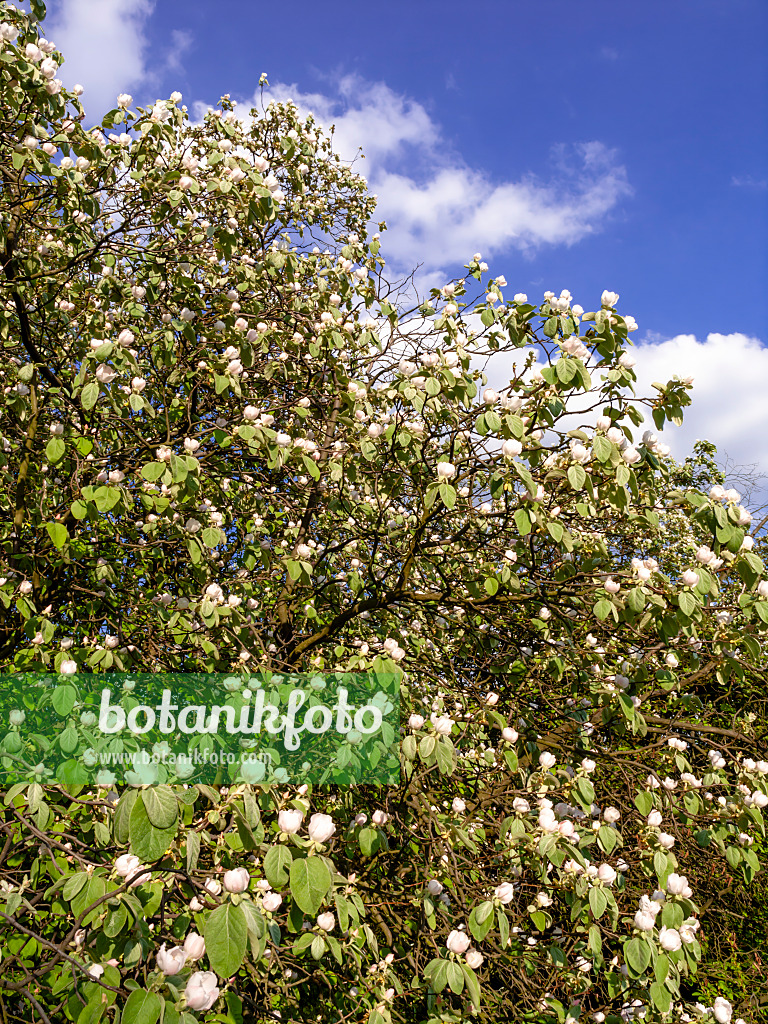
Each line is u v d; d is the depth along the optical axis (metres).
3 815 2.29
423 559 3.55
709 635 3.07
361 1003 2.61
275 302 4.44
